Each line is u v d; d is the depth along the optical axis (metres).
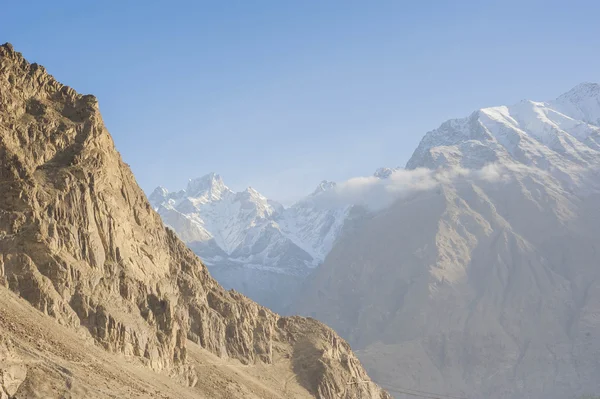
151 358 181.50
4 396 118.69
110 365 160.38
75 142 195.75
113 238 190.00
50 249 167.75
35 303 157.38
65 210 178.50
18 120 188.38
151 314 190.25
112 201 194.88
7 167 173.25
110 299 179.00
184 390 187.88
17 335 140.25
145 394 156.62
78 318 165.12
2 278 156.62
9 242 163.25
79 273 172.38
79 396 134.12
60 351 146.50
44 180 180.12
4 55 197.88
